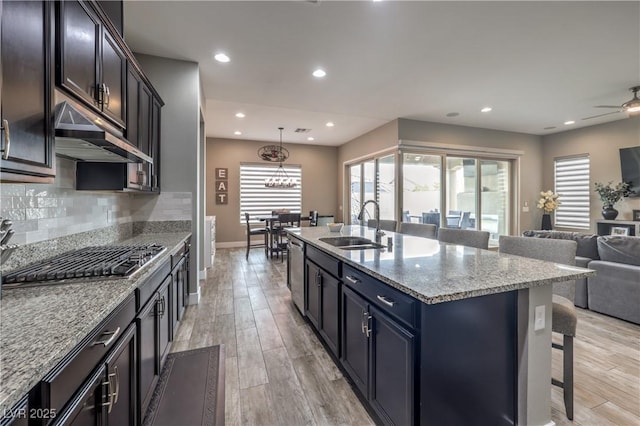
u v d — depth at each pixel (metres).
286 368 2.11
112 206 2.63
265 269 5.09
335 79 3.71
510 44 2.90
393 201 5.70
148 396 1.59
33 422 0.72
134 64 2.24
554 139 6.52
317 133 6.88
